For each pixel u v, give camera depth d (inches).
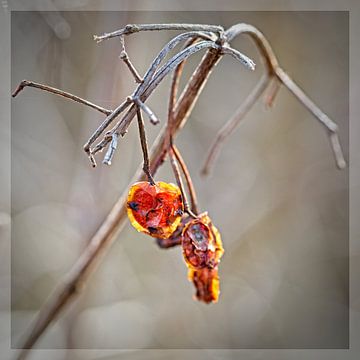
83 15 14.1
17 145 17.2
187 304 20.2
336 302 22.4
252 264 21.5
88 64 14.3
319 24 22.3
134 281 19.2
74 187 13.1
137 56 13.3
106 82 12.4
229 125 9.9
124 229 19.0
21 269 17.8
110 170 12.7
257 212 21.8
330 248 22.8
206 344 20.0
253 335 21.0
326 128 9.9
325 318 22.1
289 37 22.1
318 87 22.9
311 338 21.6
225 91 22.4
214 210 20.9
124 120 8.4
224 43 8.9
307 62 22.7
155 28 8.6
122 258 18.8
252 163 22.1
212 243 9.1
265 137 22.5
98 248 10.1
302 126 22.7
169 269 20.2
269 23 21.5
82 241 12.6
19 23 14.6
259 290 21.5
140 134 8.6
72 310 14.4
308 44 22.5
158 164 9.2
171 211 8.8
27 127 17.1
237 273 21.3
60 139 16.7
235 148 22.1
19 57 14.8
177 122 9.1
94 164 8.5
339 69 22.9
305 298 22.1
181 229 9.2
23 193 17.4
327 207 22.8
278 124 22.6
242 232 21.3
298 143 22.7
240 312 21.0
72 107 15.6
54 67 14.3
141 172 9.3
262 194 22.1
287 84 9.8
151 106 18.4
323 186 22.6
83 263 10.2
